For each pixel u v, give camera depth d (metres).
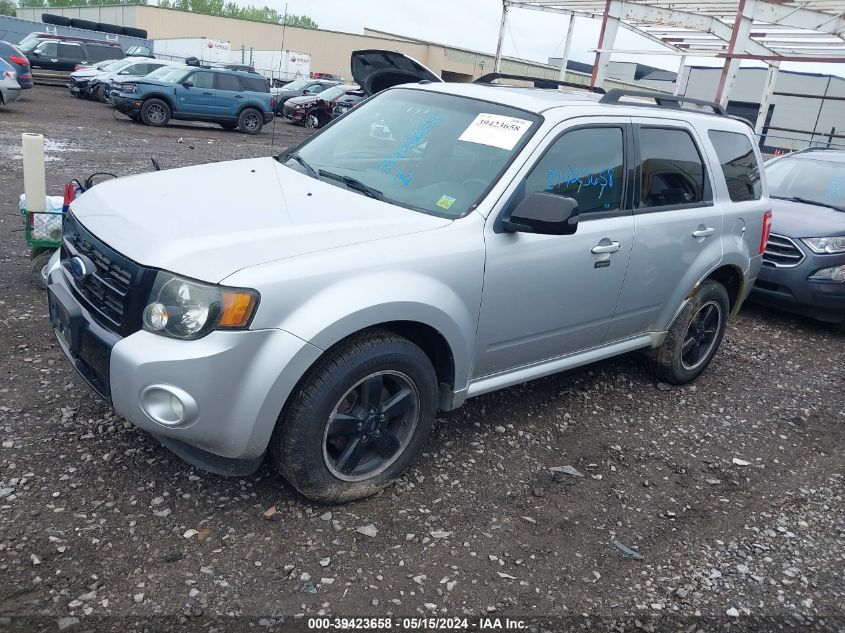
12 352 4.35
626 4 16.41
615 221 4.11
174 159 13.19
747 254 5.21
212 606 2.61
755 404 5.18
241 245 2.90
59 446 3.43
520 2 19.28
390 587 2.82
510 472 3.79
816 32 14.24
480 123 3.90
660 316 4.77
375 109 4.45
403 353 3.19
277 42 52.78
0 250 6.36
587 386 5.04
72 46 29.53
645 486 3.86
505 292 3.56
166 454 3.47
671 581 3.10
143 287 2.79
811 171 8.20
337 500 3.24
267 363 2.78
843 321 7.04
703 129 4.88
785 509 3.80
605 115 4.11
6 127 14.88
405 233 3.24
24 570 2.65
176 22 52.25
